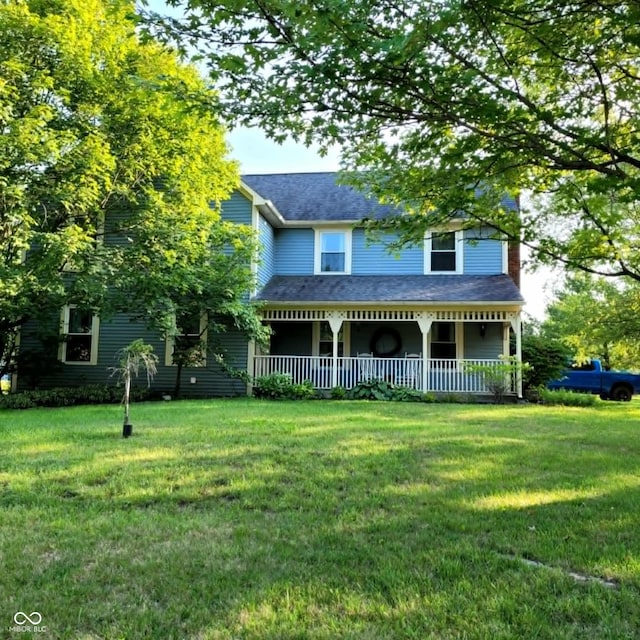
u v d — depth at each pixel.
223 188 13.38
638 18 2.98
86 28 10.59
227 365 13.91
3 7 9.47
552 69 3.90
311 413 9.59
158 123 11.47
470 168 4.28
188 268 12.21
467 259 15.43
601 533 3.34
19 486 4.31
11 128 8.98
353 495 4.17
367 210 16.05
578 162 3.67
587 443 6.62
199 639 2.11
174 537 3.23
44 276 10.56
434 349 15.53
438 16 2.88
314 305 14.19
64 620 2.25
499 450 5.98
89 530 3.34
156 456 5.46
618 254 5.42
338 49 2.95
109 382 14.80
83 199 10.57
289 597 2.46
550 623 2.23
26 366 13.96
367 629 2.18
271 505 3.91
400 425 8.02
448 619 2.26
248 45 3.08
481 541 3.20
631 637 2.12
